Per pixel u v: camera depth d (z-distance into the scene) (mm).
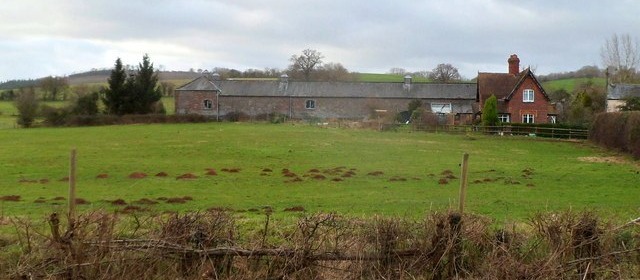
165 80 129125
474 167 29844
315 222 8109
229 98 83125
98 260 7273
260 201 17969
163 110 81312
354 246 7957
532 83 70500
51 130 57125
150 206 16047
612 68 91938
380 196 19359
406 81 84125
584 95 73188
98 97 76562
